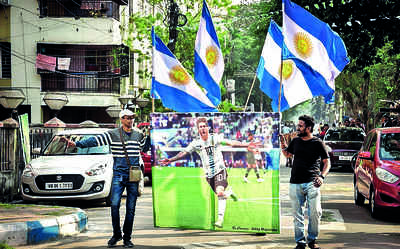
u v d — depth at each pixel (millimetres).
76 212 9266
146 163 16703
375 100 40812
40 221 8195
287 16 8547
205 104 8695
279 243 7758
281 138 7695
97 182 11812
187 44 27641
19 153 13703
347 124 31453
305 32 8625
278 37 9109
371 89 39656
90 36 31609
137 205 12188
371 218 10305
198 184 7898
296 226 7207
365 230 8984
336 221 9891
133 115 7805
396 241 8047
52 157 12633
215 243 7766
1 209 9680
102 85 31984
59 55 31594
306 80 8797
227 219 7840
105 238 8391
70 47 31625
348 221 9906
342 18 18422
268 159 7719
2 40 31469
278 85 9008
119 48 31672
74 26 31516
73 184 11680
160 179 7992
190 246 7559
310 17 8594
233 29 29469
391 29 18422
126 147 7754
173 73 8586
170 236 8406
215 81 8805
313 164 7148
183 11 28672
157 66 8508
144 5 38375
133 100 29141
